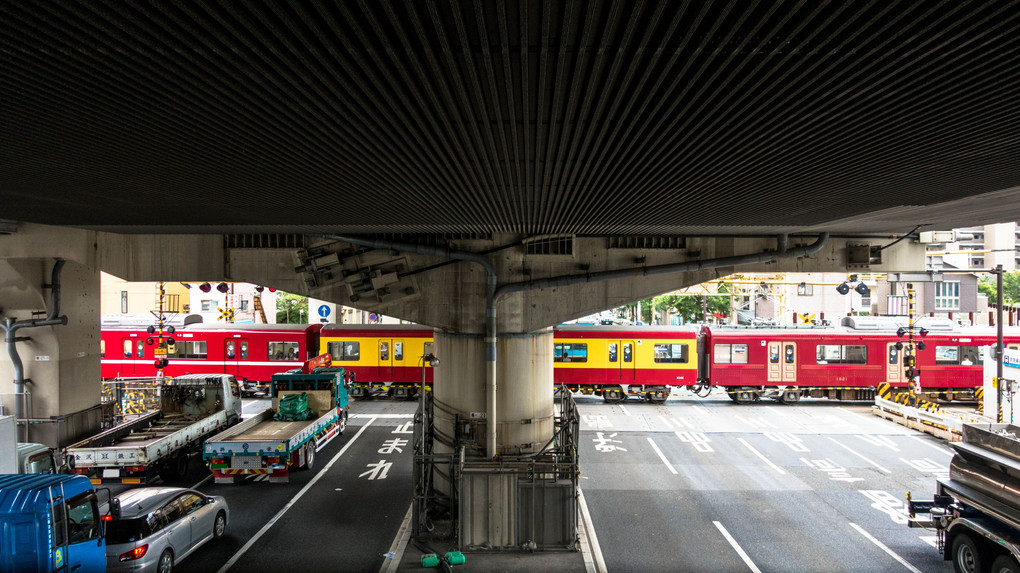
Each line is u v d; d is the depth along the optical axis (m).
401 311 14.88
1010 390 21.00
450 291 14.77
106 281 47.78
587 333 27.41
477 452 14.33
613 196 9.43
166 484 16.55
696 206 10.40
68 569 9.16
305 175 8.01
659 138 6.28
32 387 17.00
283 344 28.72
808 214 11.51
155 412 19.16
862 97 5.07
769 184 8.49
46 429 16.92
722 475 17.14
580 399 29.05
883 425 23.56
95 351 18.64
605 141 6.64
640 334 27.39
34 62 4.41
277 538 12.87
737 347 27.50
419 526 12.58
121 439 17.02
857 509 14.55
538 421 14.66
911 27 3.96
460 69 4.74
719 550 12.28
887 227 14.42
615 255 15.17
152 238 15.89
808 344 27.36
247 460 15.70
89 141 6.39
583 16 3.88
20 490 8.84
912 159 7.06
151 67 4.51
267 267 15.59
